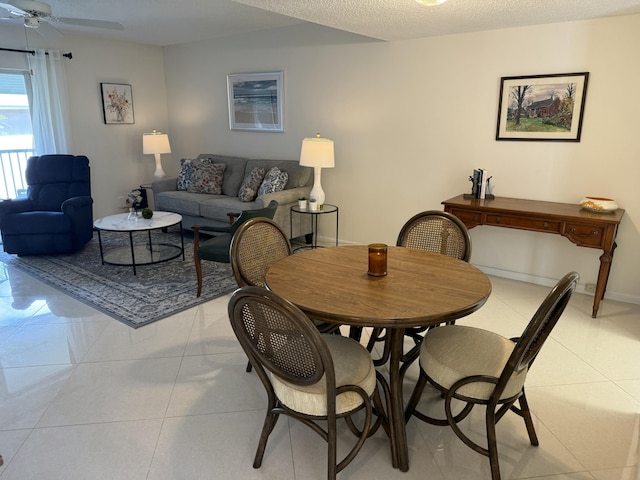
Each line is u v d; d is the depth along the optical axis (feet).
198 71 19.11
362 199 15.40
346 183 15.64
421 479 5.63
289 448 6.18
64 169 15.75
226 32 17.01
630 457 5.98
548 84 11.30
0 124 16.57
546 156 11.73
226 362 8.38
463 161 13.10
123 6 13.12
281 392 5.38
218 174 17.48
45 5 10.16
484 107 12.40
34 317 10.27
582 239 10.05
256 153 18.04
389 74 13.83
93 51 17.98
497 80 12.03
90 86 18.13
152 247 15.74
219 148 19.29
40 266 13.79
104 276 12.92
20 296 11.48
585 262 11.72
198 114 19.69
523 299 11.40
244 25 15.74
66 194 15.74
